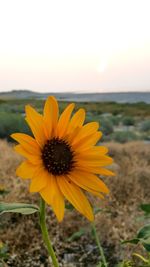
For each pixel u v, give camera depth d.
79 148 1.87
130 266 2.50
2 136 16.84
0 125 16.98
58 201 1.68
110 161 1.85
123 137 21.80
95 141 1.90
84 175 1.83
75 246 4.82
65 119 1.89
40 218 1.76
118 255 4.52
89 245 4.83
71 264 4.39
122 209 5.85
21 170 1.63
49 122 1.84
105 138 21.61
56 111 1.86
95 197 6.05
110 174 1.84
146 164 9.16
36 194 5.86
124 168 8.43
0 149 9.56
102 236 4.91
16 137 1.71
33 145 1.75
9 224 5.13
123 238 4.75
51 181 1.74
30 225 5.02
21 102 57.88
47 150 1.78
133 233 4.82
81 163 1.83
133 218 5.36
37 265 4.39
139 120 39.50
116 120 35.16
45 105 1.86
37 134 1.78
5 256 3.77
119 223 5.23
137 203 6.22
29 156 1.70
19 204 1.75
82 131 1.90
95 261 4.54
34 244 4.69
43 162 1.76
